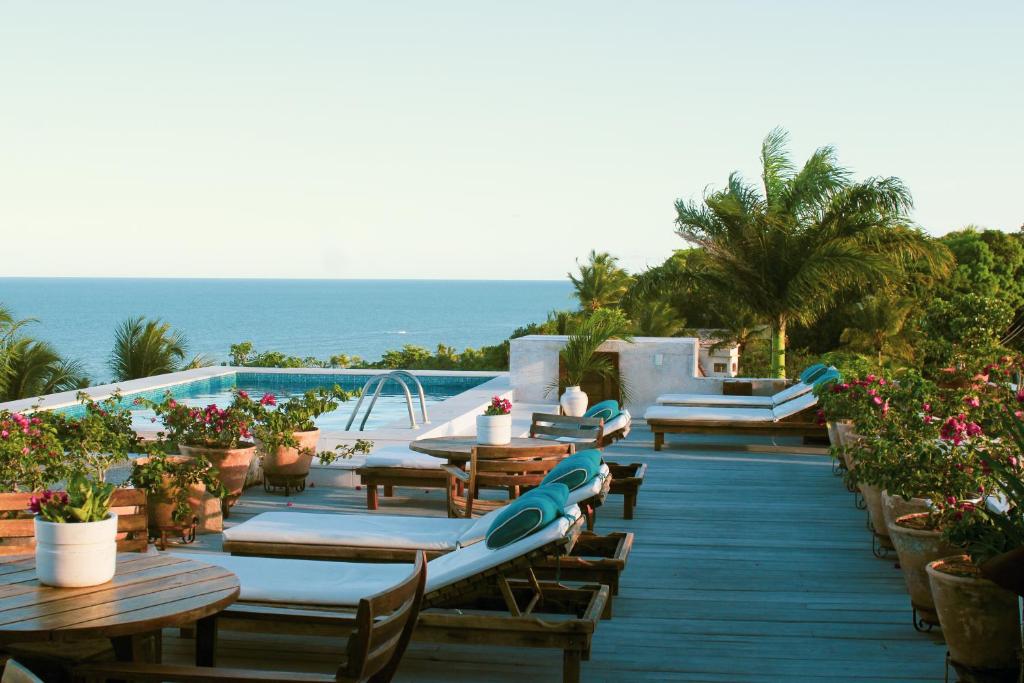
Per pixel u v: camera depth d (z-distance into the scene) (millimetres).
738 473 10297
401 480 8125
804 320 16906
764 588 6059
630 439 12859
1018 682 4203
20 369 17172
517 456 7023
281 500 8570
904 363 23484
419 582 3520
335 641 5012
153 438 9867
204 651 4289
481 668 4691
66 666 3648
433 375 18859
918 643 5074
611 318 15039
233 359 23031
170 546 6855
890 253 16625
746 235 16406
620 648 4977
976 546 4250
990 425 5770
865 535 7496
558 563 5012
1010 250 30641
